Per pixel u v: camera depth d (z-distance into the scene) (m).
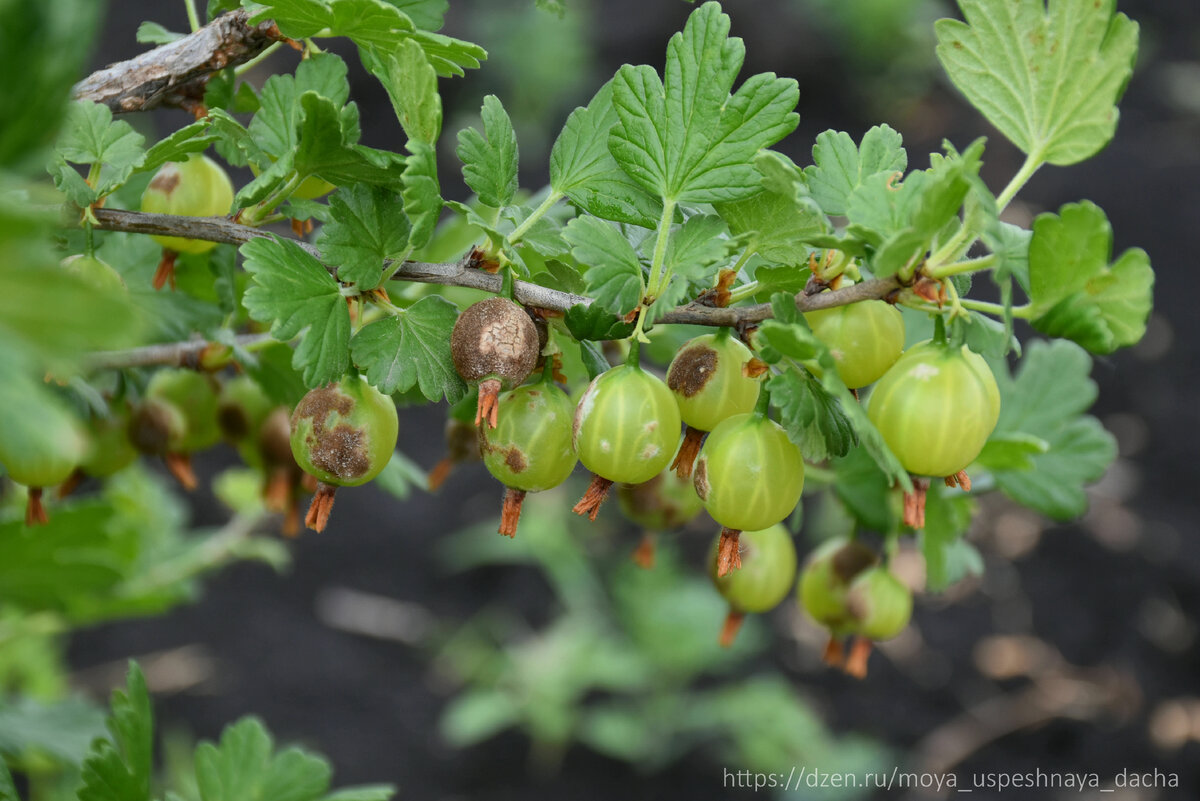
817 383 0.52
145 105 0.55
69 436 0.42
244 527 0.77
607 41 2.48
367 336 0.52
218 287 0.60
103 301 0.42
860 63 2.41
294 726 1.44
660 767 1.44
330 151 0.53
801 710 1.42
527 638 1.58
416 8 0.56
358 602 1.62
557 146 0.54
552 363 0.53
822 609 0.61
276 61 2.03
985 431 0.51
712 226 0.52
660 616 1.46
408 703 1.50
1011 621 1.55
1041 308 0.51
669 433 0.52
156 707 1.43
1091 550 1.61
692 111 0.53
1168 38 2.51
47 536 0.63
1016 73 0.52
